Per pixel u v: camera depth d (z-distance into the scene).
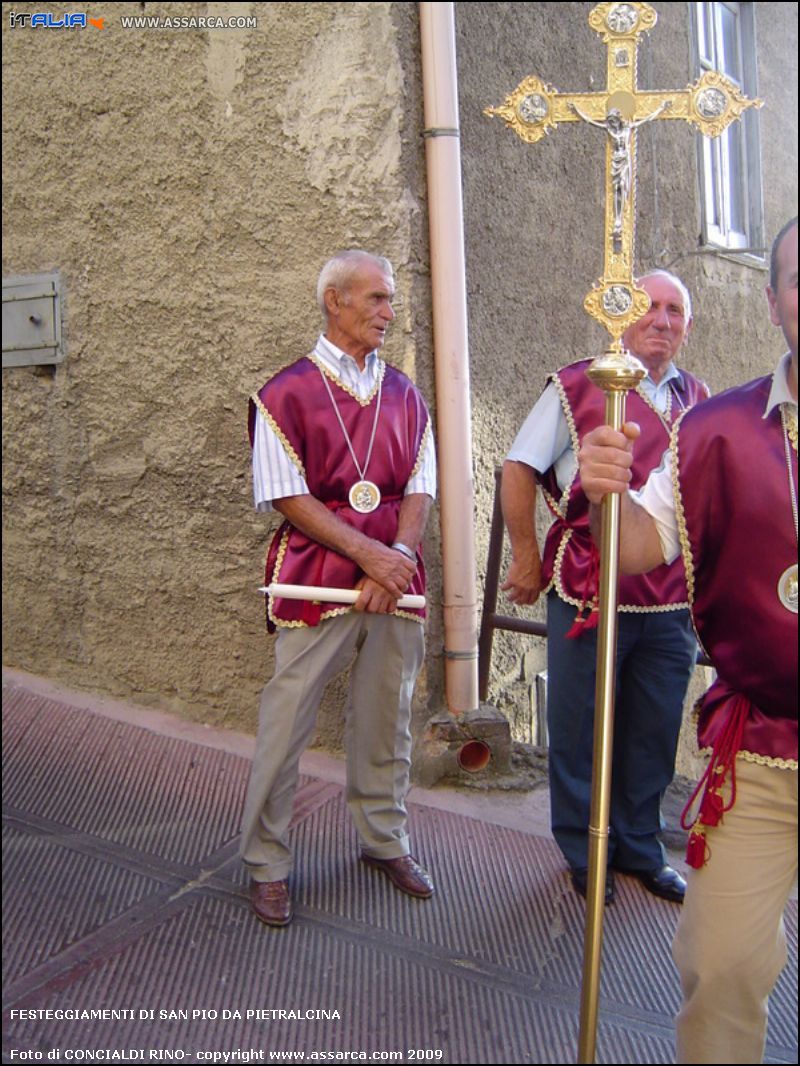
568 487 2.81
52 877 2.96
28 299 3.98
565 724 2.88
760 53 6.34
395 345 3.39
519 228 4.07
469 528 3.54
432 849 3.15
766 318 6.64
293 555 2.79
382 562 2.71
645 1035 2.39
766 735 1.74
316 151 3.45
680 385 2.89
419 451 2.91
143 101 3.70
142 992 2.50
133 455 3.87
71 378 3.94
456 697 3.57
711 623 1.82
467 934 2.75
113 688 4.01
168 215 3.71
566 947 2.71
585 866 2.92
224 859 3.08
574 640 2.82
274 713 2.76
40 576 4.11
